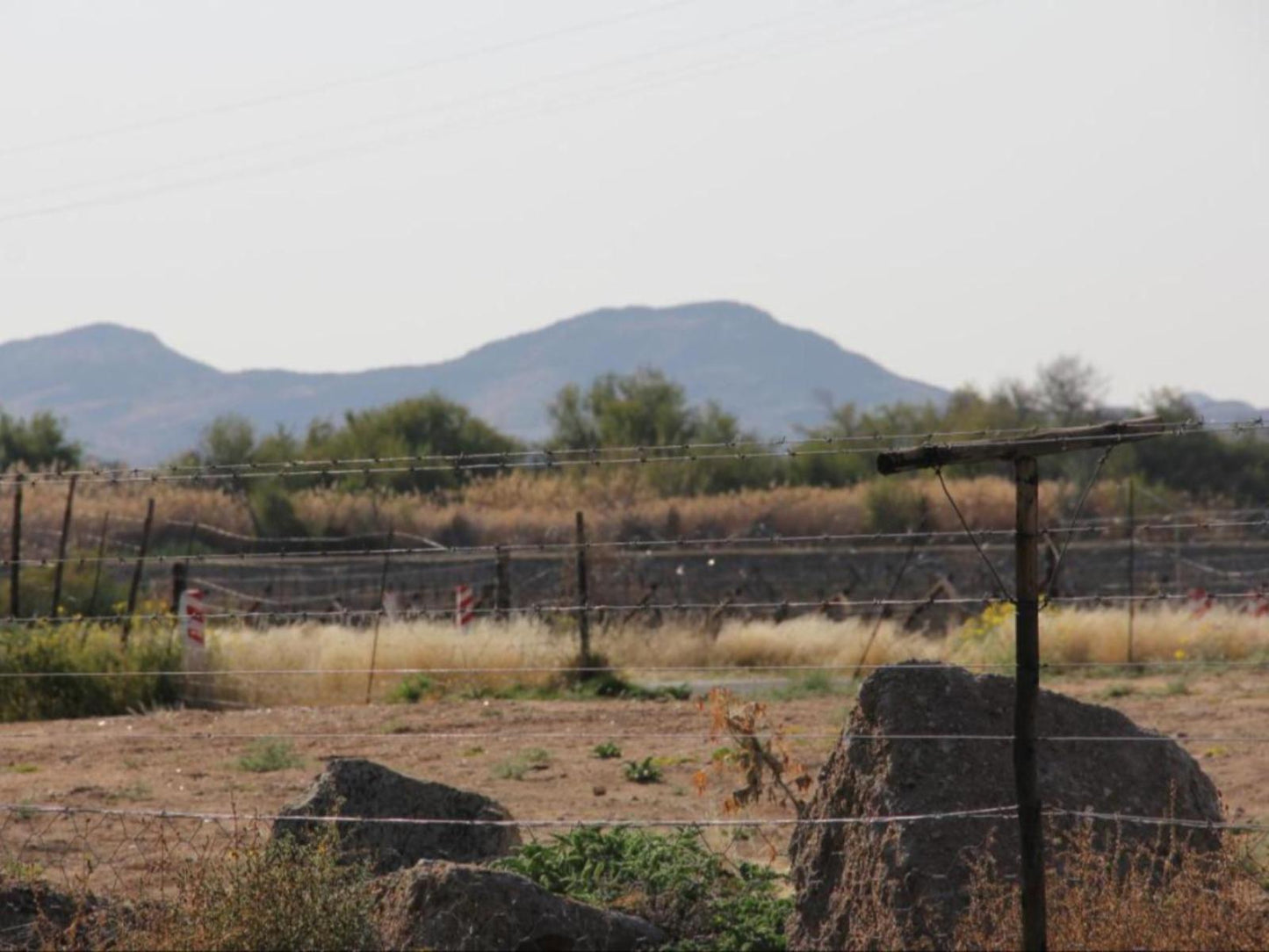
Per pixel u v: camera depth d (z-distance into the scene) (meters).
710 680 36.41
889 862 12.22
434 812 15.16
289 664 34.97
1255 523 13.30
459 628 38.09
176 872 13.87
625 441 109.06
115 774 23.66
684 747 25.27
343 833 14.48
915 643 39.28
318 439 108.62
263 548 63.56
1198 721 26.75
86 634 35.00
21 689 32.72
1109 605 45.66
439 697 33.84
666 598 51.34
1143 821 12.15
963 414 114.88
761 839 16.88
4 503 60.59
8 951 12.05
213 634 36.28
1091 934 10.81
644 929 12.84
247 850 12.02
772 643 38.84
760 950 12.84
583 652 35.91
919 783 12.58
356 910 11.83
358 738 27.06
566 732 27.47
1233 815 17.84
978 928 11.38
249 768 23.98
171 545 60.12
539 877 14.05
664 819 18.81
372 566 59.47
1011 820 12.40
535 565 57.84
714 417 113.19
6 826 18.34
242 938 11.29
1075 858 12.14
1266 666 36.06
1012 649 37.44
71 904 12.80
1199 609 42.44
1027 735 10.22
